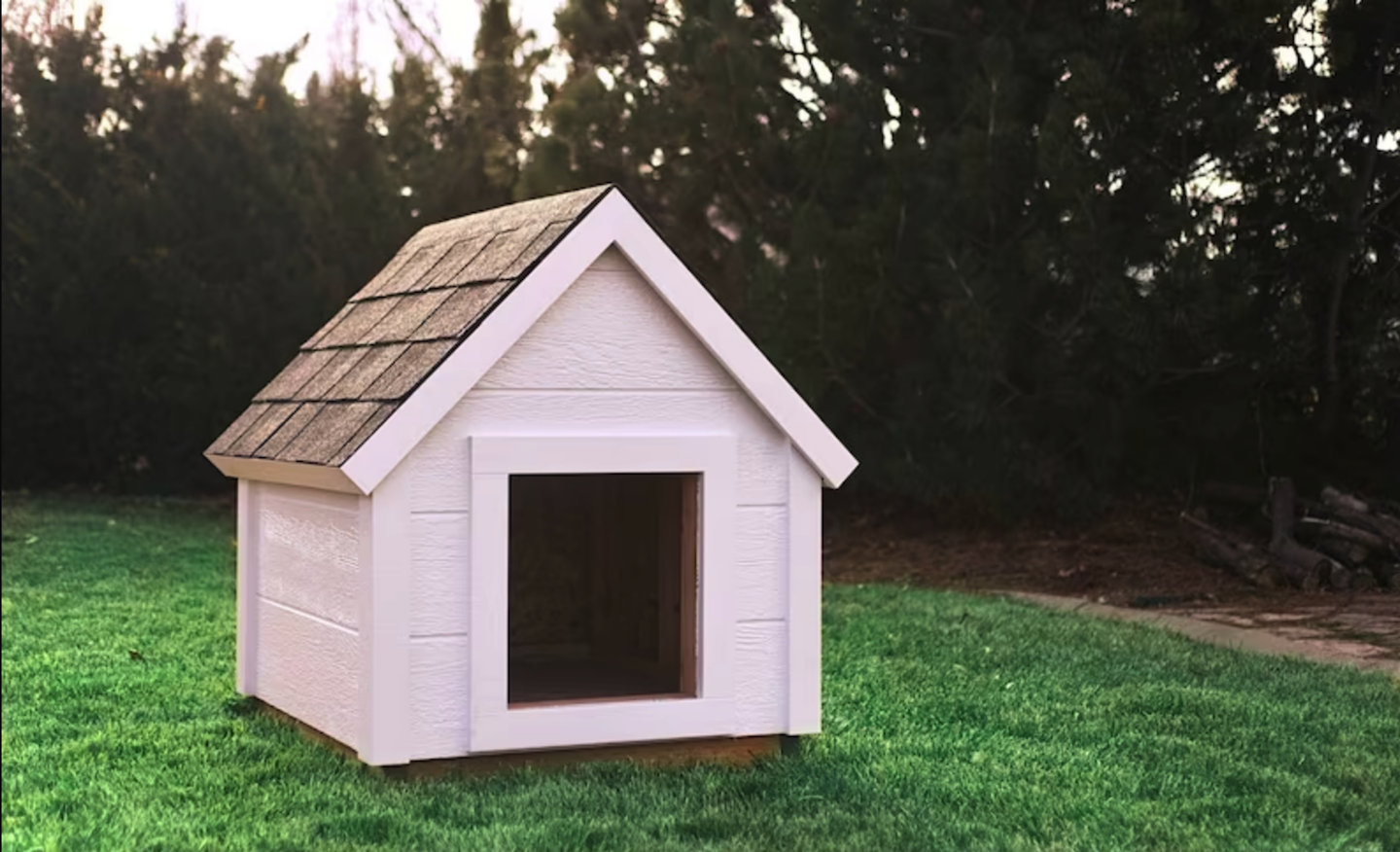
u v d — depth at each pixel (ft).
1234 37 27.14
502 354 14.56
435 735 14.56
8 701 17.57
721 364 15.19
